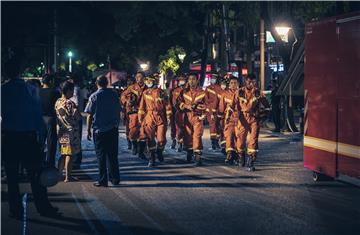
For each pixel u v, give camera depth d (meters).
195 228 10.63
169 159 20.67
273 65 51.09
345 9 33.41
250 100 17.77
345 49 13.70
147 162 19.92
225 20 48.09
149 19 53.78
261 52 34.56
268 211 12.04
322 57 14.92
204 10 45.50
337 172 14.18
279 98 31.66
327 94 14.67
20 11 46.31
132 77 24.42
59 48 56.31
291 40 32.34
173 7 50.94
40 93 15.67
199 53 60.25
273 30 32.78
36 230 10.56
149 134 18.78
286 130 31.64
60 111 15.72
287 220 11.24
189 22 54.12
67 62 69.75
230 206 12.54
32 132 11.44
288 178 16.30
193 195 13.77
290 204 12.74
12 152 11.38
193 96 19.09
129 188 14.77
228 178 16.30
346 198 13.44
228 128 18.92
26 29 47.22
